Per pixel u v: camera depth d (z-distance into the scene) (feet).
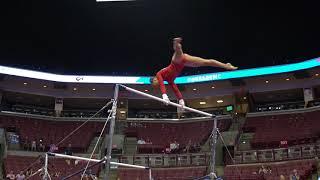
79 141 156.56
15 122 160.25
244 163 133.80
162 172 136.67
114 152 151.94
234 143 146.82
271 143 145.18
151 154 147.13
